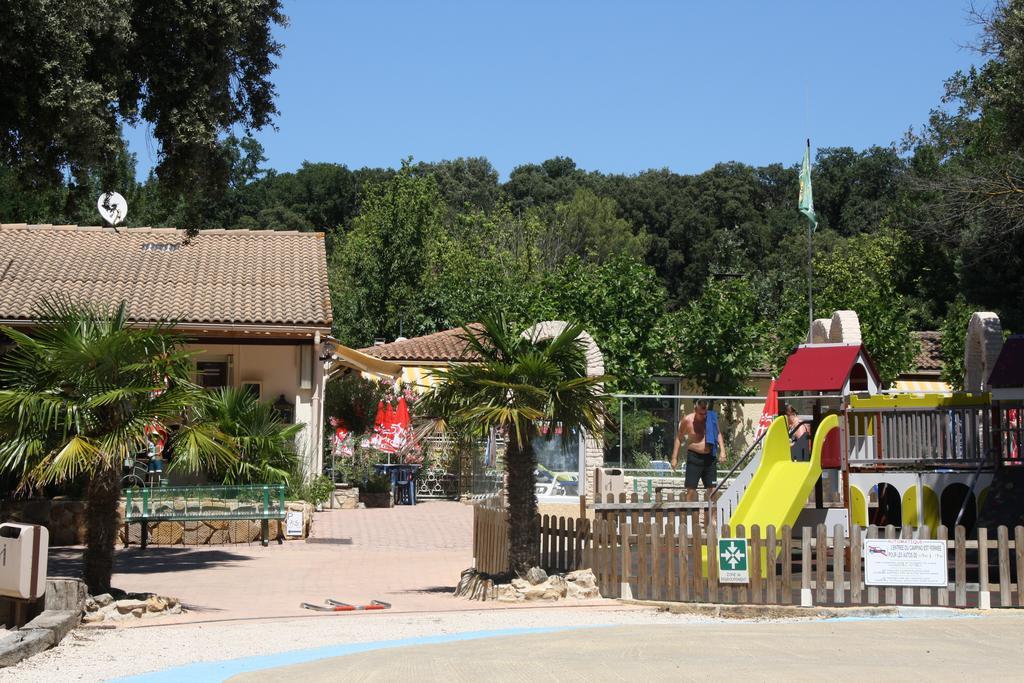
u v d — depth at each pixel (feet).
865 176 247.70
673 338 117.39
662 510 50.26
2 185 119.34
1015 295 109.60
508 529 45.78
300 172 238.07
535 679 27.94
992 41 53.83
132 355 38.09
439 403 44.37
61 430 37.40
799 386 50.52
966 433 51.13
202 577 51.75
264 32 59.52
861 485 50.19
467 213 240.53
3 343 77.36
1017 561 40.55
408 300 160.86
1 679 28.45
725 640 34.40
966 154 73.51
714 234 239.71
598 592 43.91
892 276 152.25
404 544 66.13
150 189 138.51
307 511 69.10
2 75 47.78
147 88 55.06
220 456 39.78
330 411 95.40
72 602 37.27
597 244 229.66
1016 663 30.25
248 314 82.02
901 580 40.91
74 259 90.48
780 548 45.34
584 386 43.34
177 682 28.19
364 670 29.27
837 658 31.09
